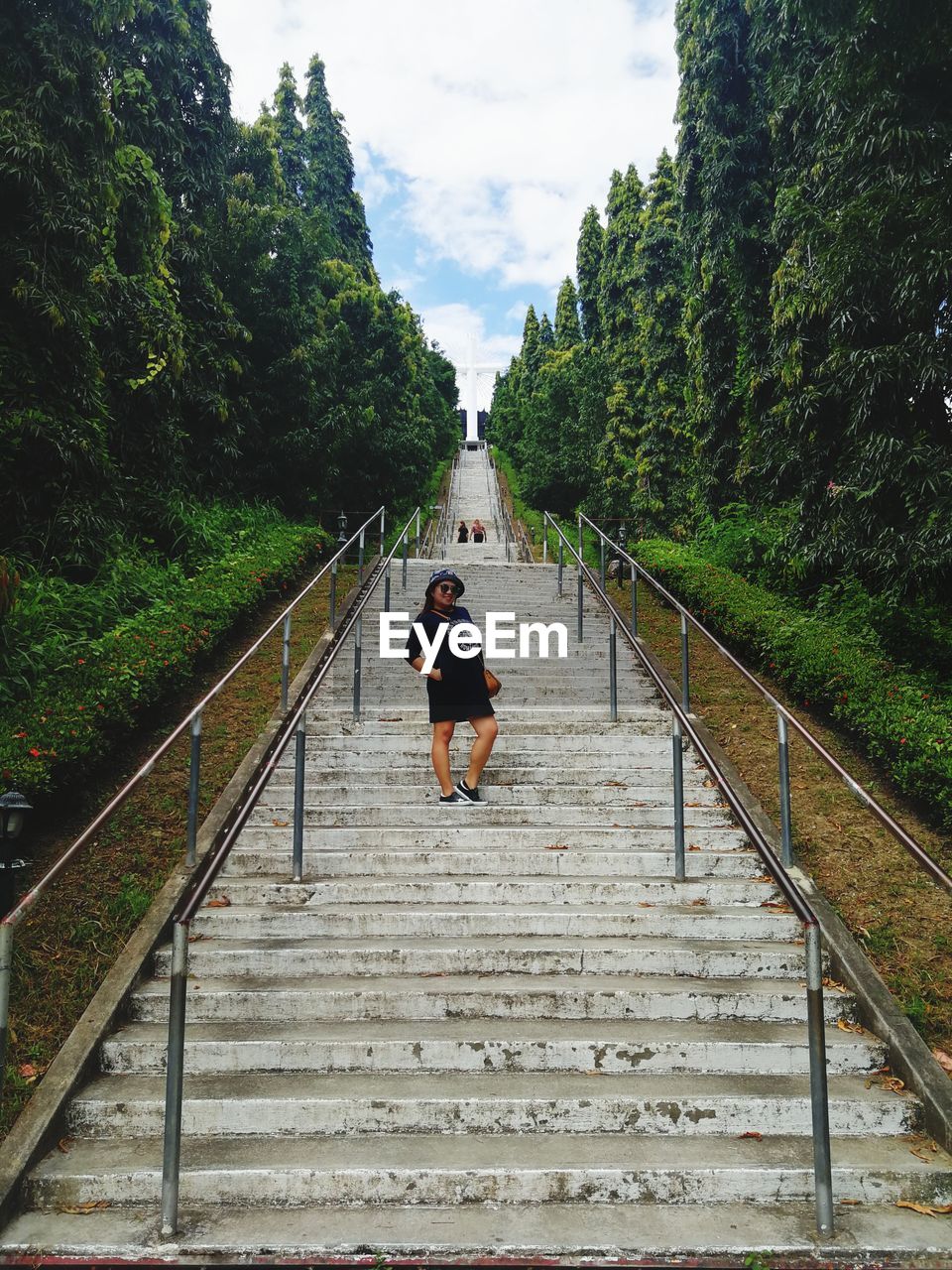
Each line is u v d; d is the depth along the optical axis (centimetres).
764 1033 364
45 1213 286
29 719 542
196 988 384
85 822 532
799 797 588
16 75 845
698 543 1391
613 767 618
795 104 1106
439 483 3506
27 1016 372
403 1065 348
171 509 1125
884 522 857
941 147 762
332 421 1597
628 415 2239
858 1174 295
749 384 1309
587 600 1159
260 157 1750
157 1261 263
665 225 2148
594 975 404
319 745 635
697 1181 292
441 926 434
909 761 569
